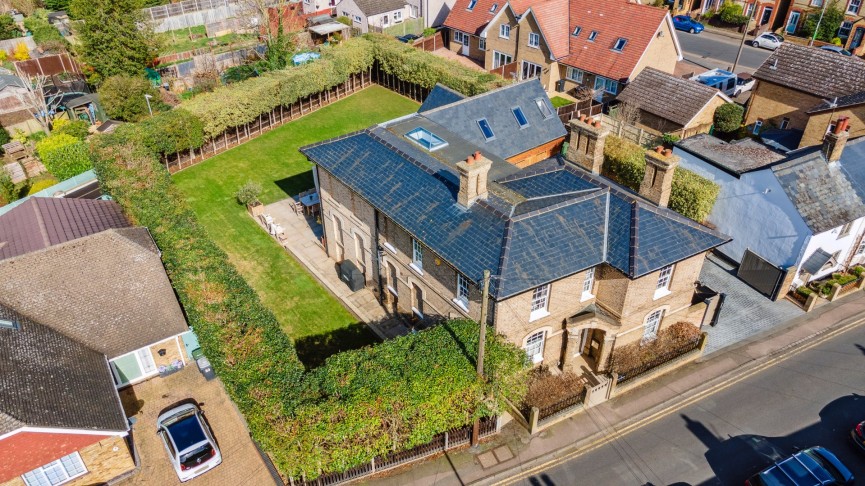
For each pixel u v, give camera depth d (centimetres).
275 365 2453
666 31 5325
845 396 2811
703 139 3984
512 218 2580
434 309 2972
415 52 5691
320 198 3634
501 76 5578
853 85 4381
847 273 3591
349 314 3338
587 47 5559
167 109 5384
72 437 2294
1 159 4903
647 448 2581
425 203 2856
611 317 2797
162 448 2609
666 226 2717
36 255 2836
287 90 5191
